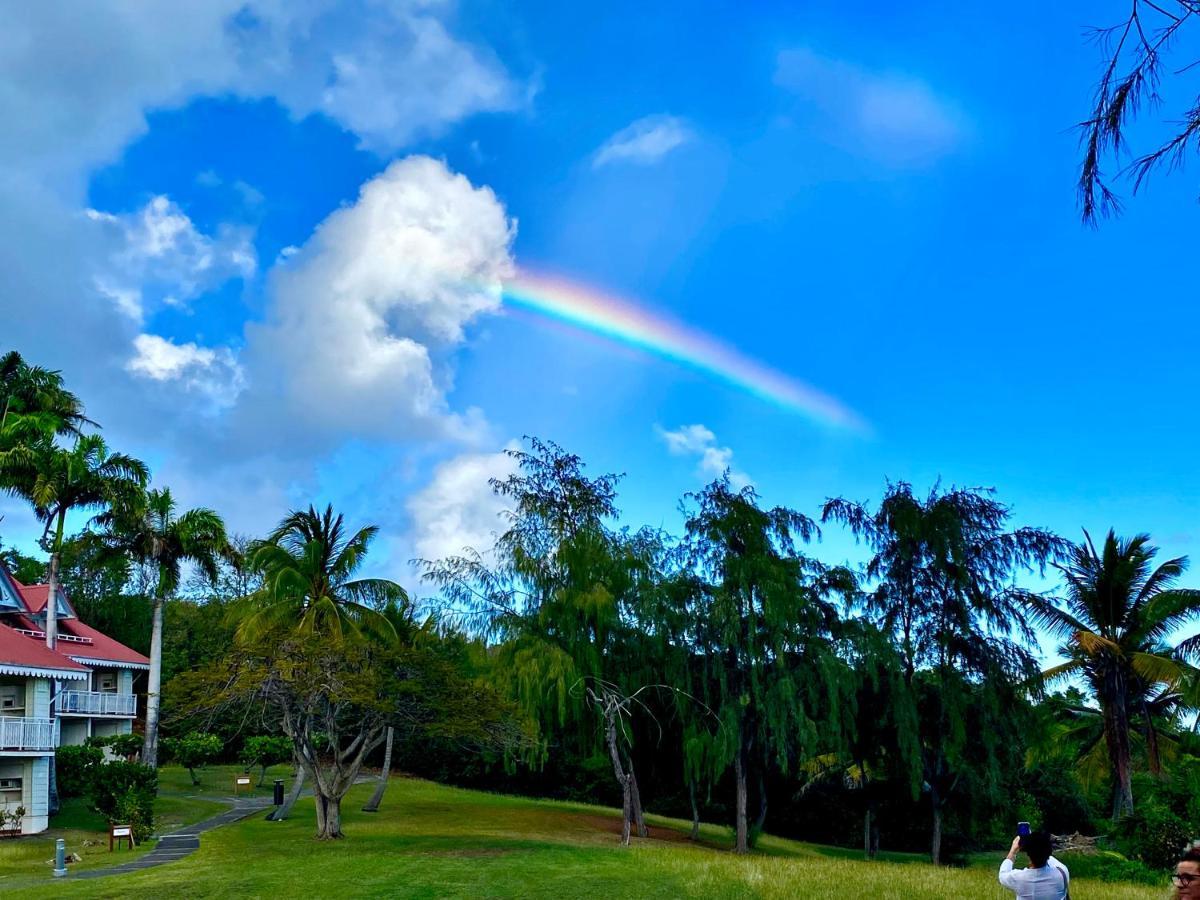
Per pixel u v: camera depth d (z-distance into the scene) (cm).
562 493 3450
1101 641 3703
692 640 3347
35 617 4416
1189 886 582
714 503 3422
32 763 3281
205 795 4197
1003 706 3484
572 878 1967
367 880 1941
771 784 4200
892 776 3800
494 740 3016
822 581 3550
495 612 3188
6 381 4766
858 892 1753
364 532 3734
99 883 1950
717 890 1800
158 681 4312
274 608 3500
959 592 3481
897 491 3650
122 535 4325
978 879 1991
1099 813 5347
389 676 2903
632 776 3519
